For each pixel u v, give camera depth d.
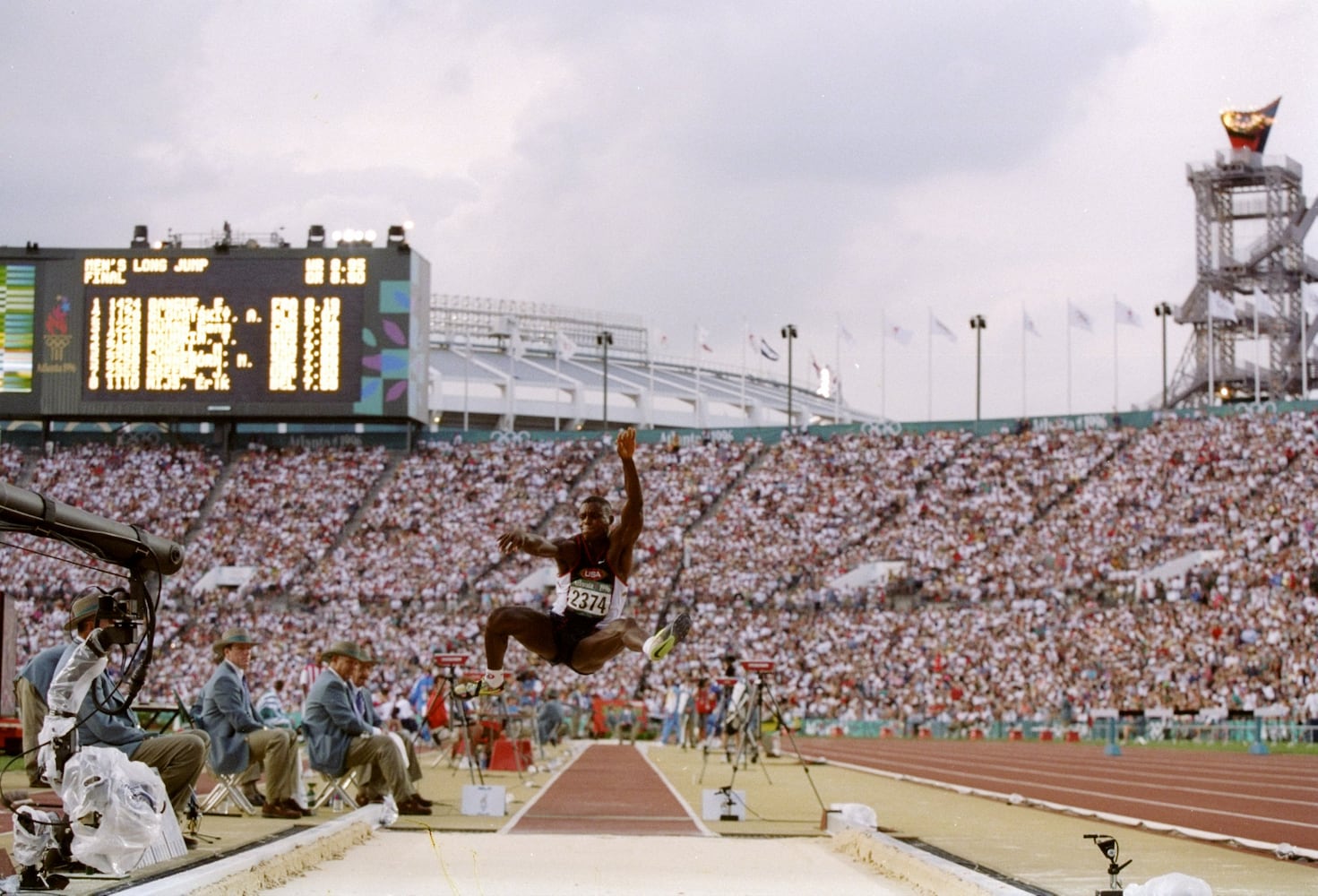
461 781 22.53
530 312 77.94
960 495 53.56
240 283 48.94
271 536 54.06
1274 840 13.23
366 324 48.94
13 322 48.94
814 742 42.75
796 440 56.88
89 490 55.34
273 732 14.50
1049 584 49.47
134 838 8.95
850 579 51.78
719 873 10.56
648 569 52.97
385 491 55.53
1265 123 67.56
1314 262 67.81
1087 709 44.00
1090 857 11.45
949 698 46.00
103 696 10.45
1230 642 44.34
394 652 49.50
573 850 12.05
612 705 46.09
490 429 67.06
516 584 52.47
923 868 9.89
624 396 73.31
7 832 11.98
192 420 49.69
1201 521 49.72
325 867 10.62
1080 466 53.19
